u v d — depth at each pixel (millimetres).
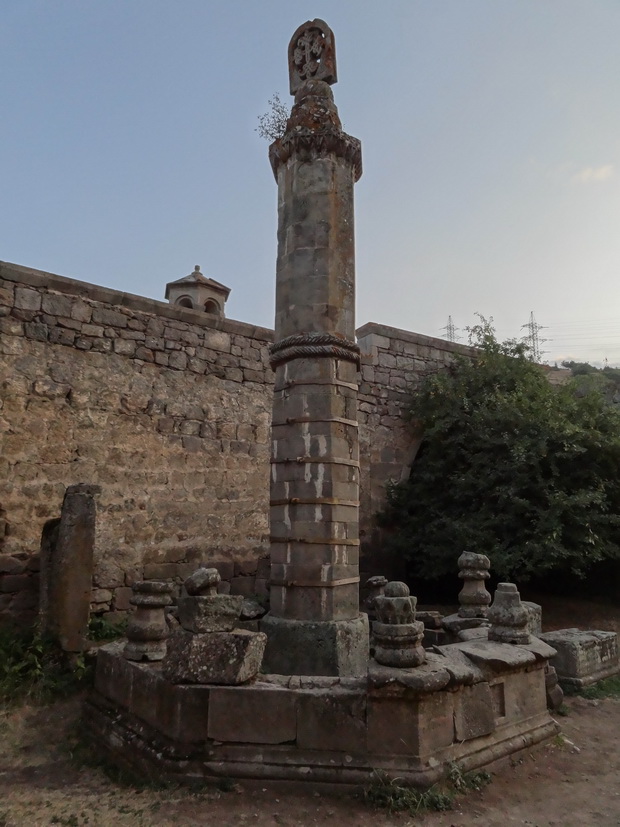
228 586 10062
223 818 3574
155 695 4438
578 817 3754
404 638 4145
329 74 7148
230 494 10461
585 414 11328
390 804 3688
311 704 4055
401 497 12453
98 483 8852
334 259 6602
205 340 10578
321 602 5812
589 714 6000
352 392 6531
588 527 10070
